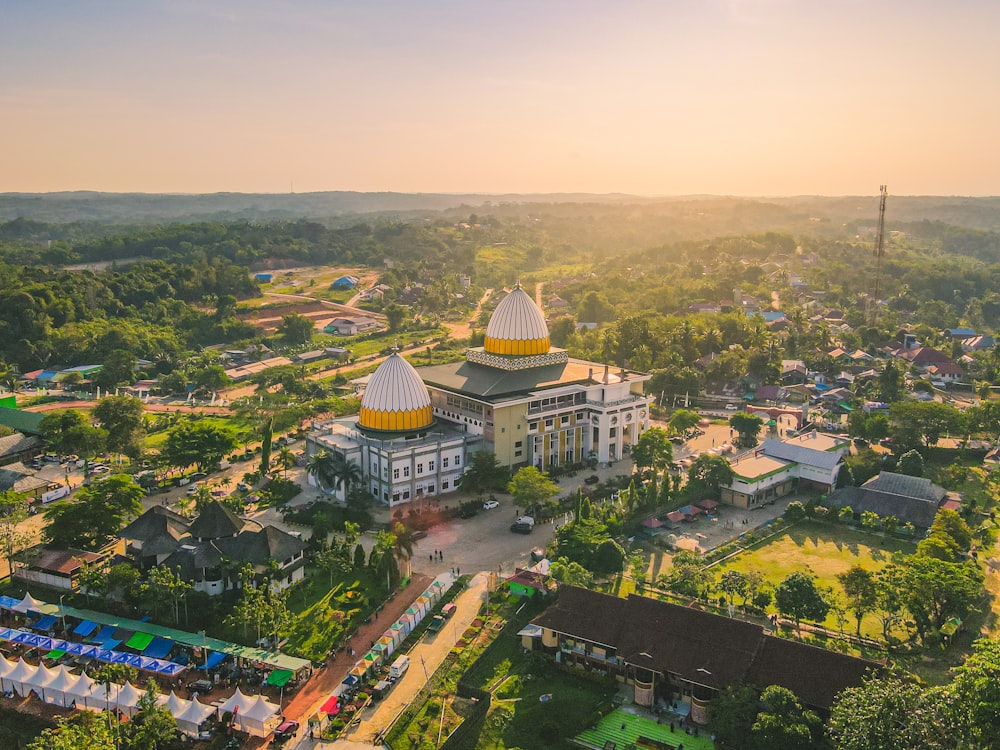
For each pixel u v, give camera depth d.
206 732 107.75
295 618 134.88
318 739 106.50
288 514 175.88
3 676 115.31
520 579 142.62
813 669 107.38
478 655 124.62
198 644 124.88
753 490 186.62
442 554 160.62
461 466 196.00
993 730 89.00
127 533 153.38
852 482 199.88
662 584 146.62
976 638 131.12
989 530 169.88
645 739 106.69
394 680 118.62
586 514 164.62
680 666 111.81
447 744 101.88
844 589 137.88
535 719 110.88
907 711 90.94
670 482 195.75
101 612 135.75
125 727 104.50
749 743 100.19
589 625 122.12
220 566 142.62
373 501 186.75
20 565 150.38
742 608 140.12
